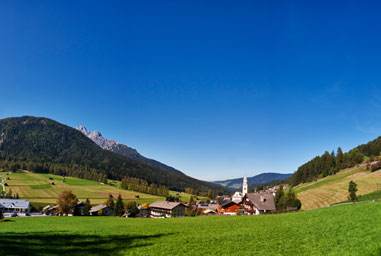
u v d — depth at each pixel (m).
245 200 98.12
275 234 31.95
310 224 37.47
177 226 43.88
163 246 25.67
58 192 180.50
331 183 143.88
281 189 114.06
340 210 48.19
